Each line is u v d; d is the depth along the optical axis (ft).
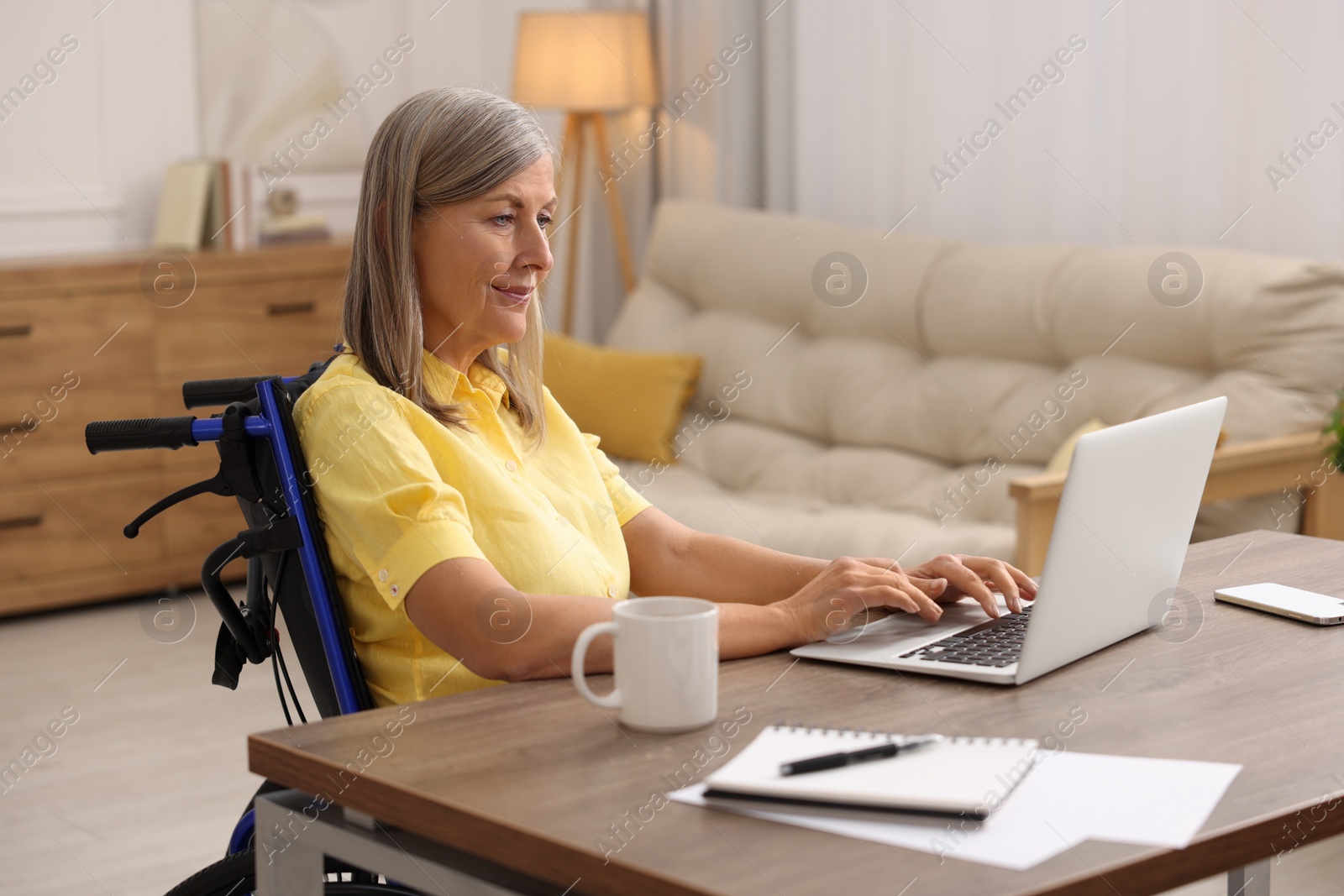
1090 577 3.84
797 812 2.83
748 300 12.26
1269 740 3.25
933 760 3.03
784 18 13.58
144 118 13.89
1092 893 2.52
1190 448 4.15
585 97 13.85
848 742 3.15
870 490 10.52
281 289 12.89
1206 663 3.89
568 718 3.47
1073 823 2.74
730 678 3.83
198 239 13.15
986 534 8.76
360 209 4.47
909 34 12.23
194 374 12.57
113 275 12.10
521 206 4.48
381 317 4.40
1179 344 8.91
